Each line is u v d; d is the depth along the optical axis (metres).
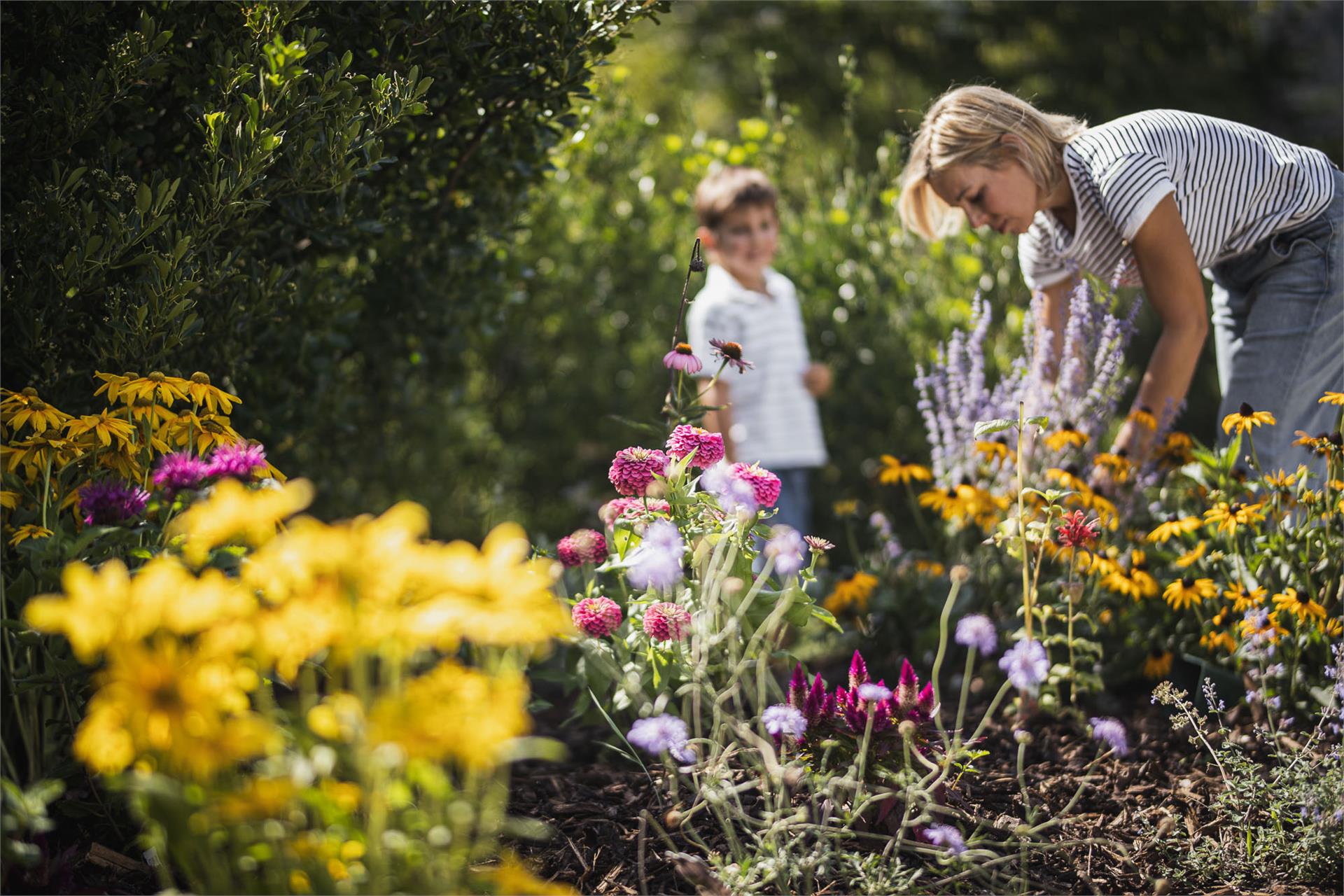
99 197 1.99
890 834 1.70
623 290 4.29
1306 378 2.29
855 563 3.53
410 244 2.78
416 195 2.74
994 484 2.71
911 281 4.03
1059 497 2.09
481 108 2.48
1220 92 7.93
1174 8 8.00
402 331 3.01
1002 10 8.13
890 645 2.65
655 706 1.69
